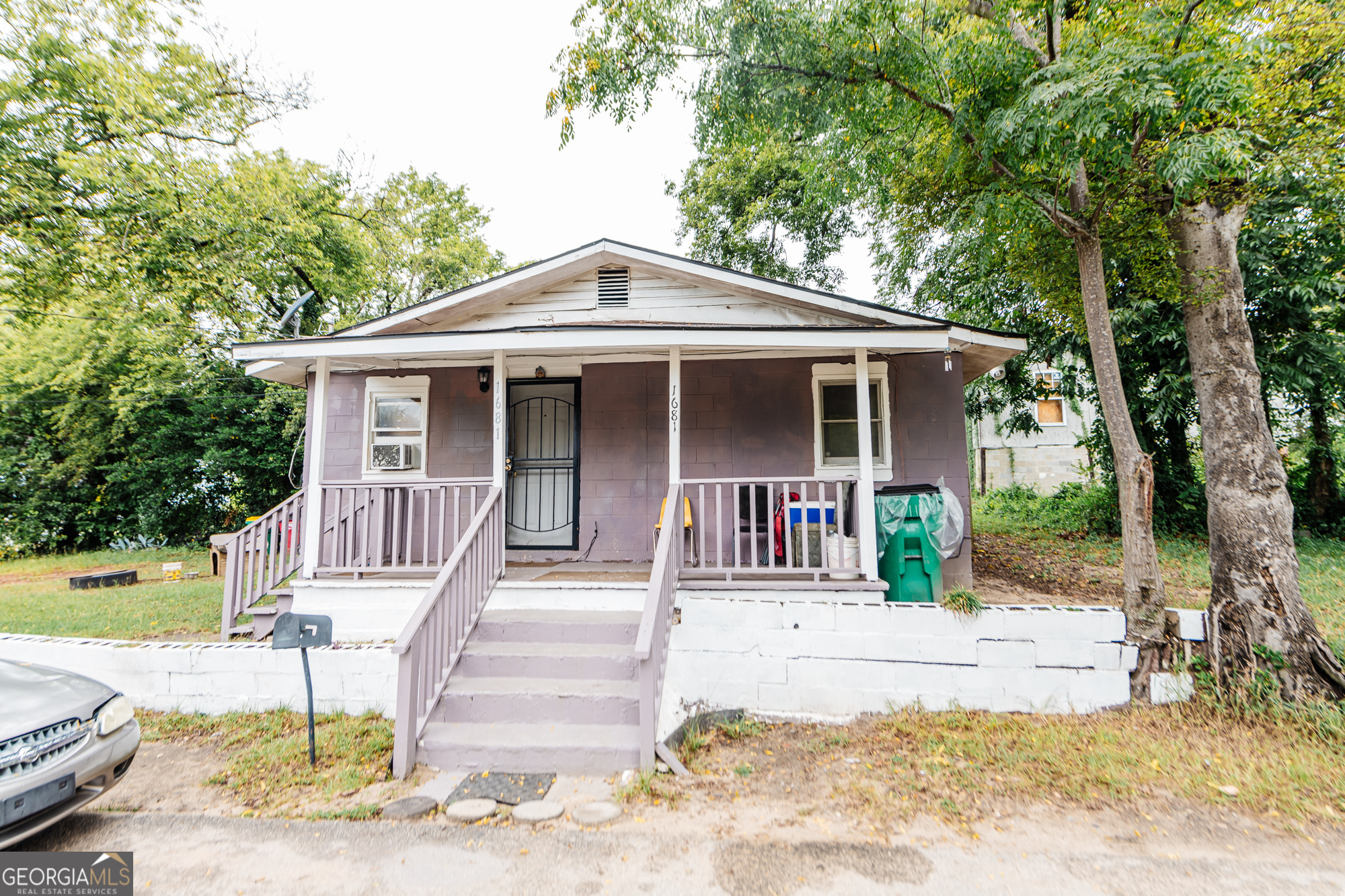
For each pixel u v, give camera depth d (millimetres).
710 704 5555
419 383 8258
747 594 6098
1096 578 9414
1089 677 5289
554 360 7980
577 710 4809
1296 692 4938
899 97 6594
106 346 16547
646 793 4070
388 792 4137
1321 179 5965
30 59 13289
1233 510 5328
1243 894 3025
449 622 5133
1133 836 3553
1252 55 4992
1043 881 3137
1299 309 9961
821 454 7609
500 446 6496
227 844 3525
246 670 5457
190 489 18234
